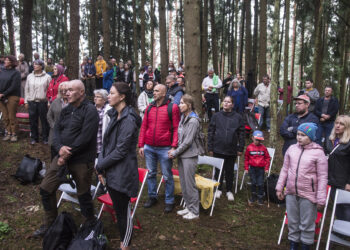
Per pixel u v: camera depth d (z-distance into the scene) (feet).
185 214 14.83
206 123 34.65
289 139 16.46
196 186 14.75
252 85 43.29
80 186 11.57
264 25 35.35
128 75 39.83
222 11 65.67
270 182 17.22
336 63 42.52
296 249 11.57
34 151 21.70
